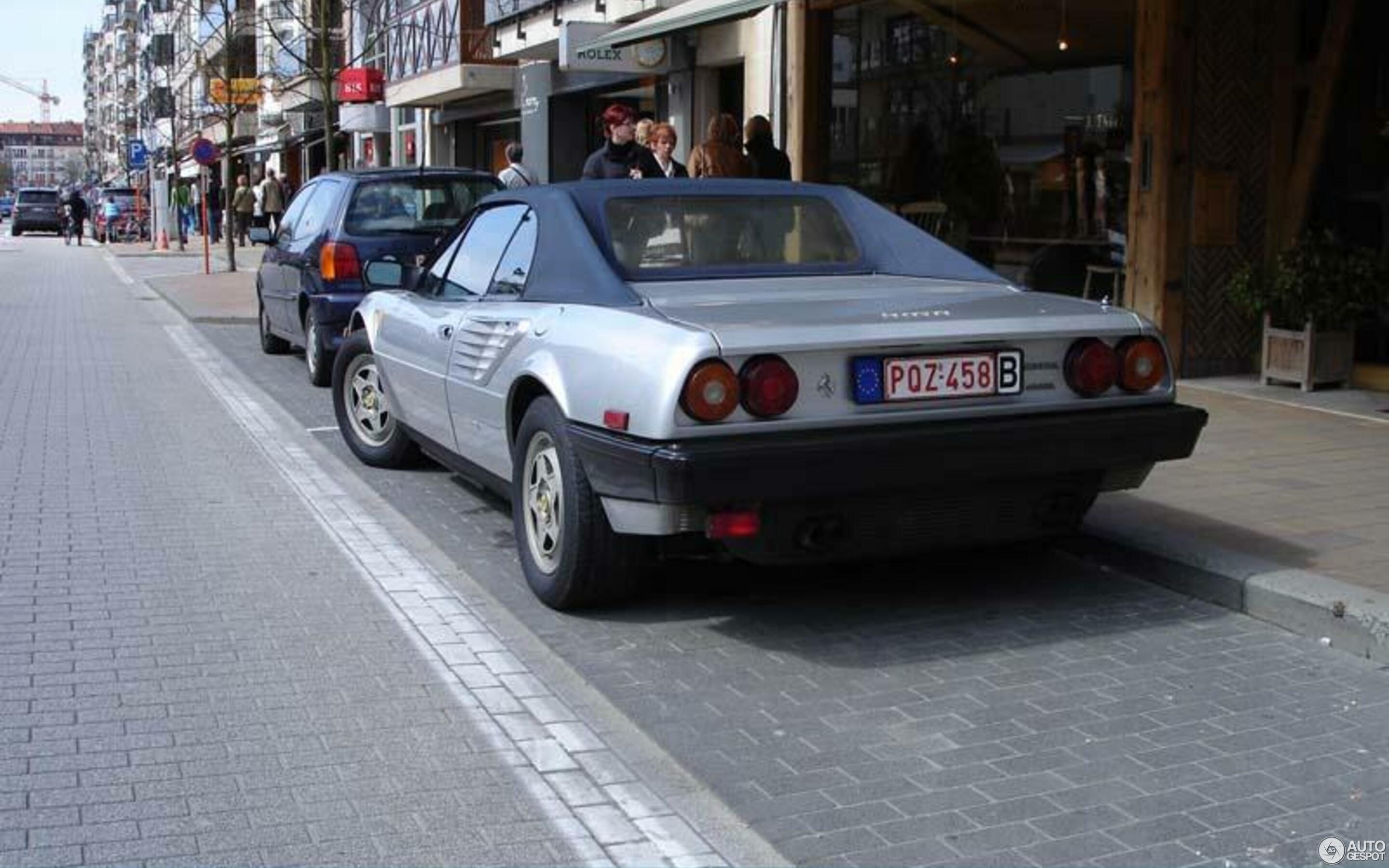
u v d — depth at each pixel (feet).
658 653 17.61
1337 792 13.57
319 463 29.37
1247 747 14.62
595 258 19.42
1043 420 17.65
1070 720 15.40
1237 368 35.58
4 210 358.23
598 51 55.62
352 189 39.17
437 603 19.69
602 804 13.43
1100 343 18.12
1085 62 39.45
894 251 21.77
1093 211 39.40
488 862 12.28
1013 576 20.88
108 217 168.25
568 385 18.06
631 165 36.22
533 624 18.74
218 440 32.07
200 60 142.82
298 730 15.12
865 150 48.21
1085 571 21.13
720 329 16.46
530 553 19.62
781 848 12.51
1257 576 18.85
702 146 35.83
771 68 50.37
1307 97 34.47
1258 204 35.06
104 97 440.04
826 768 14.20
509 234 22.08
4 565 21.42
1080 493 18.47
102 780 13.82
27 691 16.19
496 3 76.74
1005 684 16.49
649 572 19.58
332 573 21.17
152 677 16.69
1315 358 33.06
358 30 108.58
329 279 38.42
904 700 16.03
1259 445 27.50
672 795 13.61
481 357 21.11
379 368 26.76
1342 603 17.58
